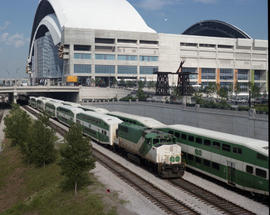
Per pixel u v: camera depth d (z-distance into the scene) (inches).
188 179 1095.0
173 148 1099.3
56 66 7219.5
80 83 6122.1
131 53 6230.3
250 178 886.4
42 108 3496.6
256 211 790.5
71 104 2930.6
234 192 951.0
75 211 872.9
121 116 1807.3
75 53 5890.8
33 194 1139.9
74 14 6761.8
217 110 2111.2
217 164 1025.5
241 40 6820.9
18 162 1658.5
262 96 4190.5
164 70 6481.3
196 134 1132.5
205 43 6678.2
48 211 934.4
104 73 6107.3
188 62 6594.5
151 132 1181.1
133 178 1091.9
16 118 2069.4
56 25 6973.4
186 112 2459.4
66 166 967.6
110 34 6043.3
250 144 897.5
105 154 1509.6
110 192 957.8
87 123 1958.7
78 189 1025.5
